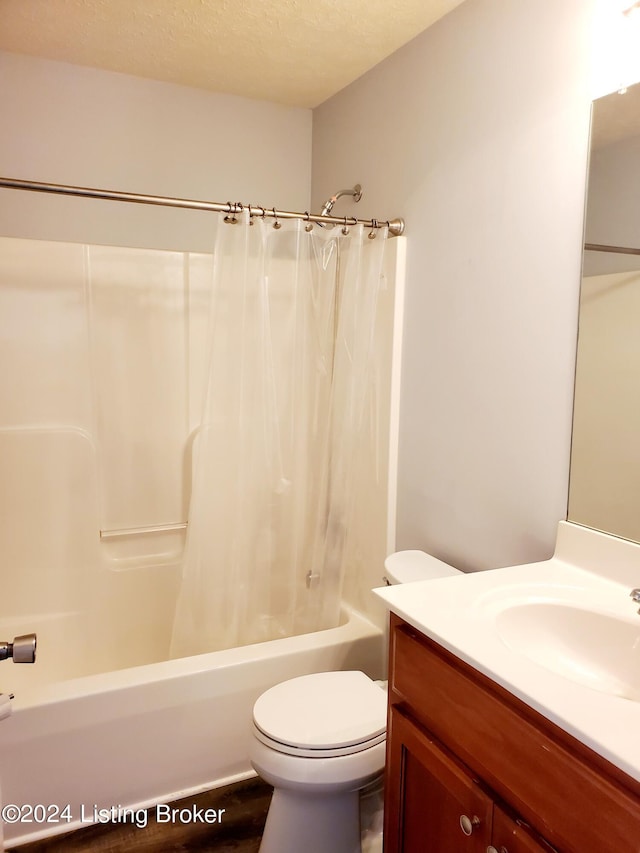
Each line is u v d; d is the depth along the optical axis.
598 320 1.37
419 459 2.01
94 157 2.37
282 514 2.07
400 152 2.06
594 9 1.35
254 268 1.88
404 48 2.02
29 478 2.25
